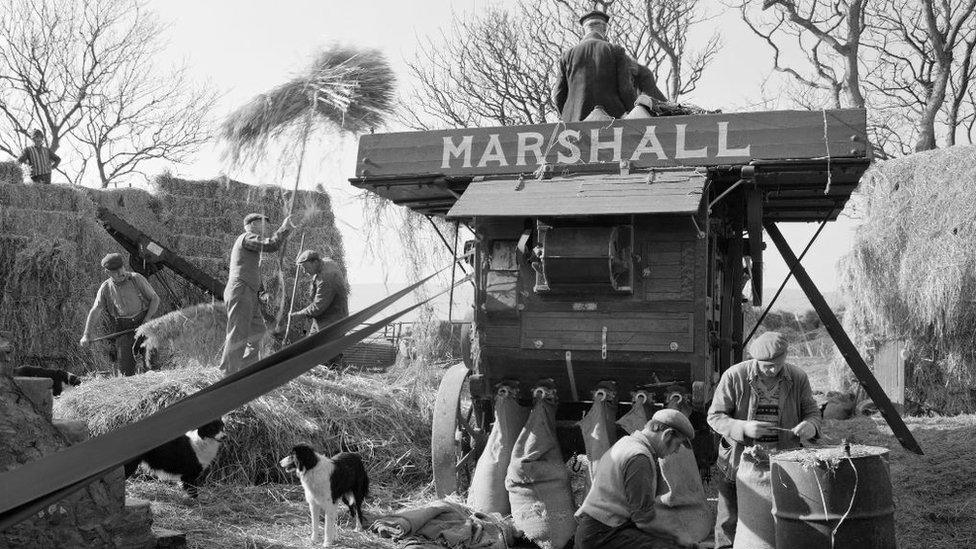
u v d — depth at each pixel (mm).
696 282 6742
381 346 15805
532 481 6785
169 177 17078
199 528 6262
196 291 16469
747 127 6859
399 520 6395
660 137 7027
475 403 7863
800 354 21734
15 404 4531
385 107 5562
